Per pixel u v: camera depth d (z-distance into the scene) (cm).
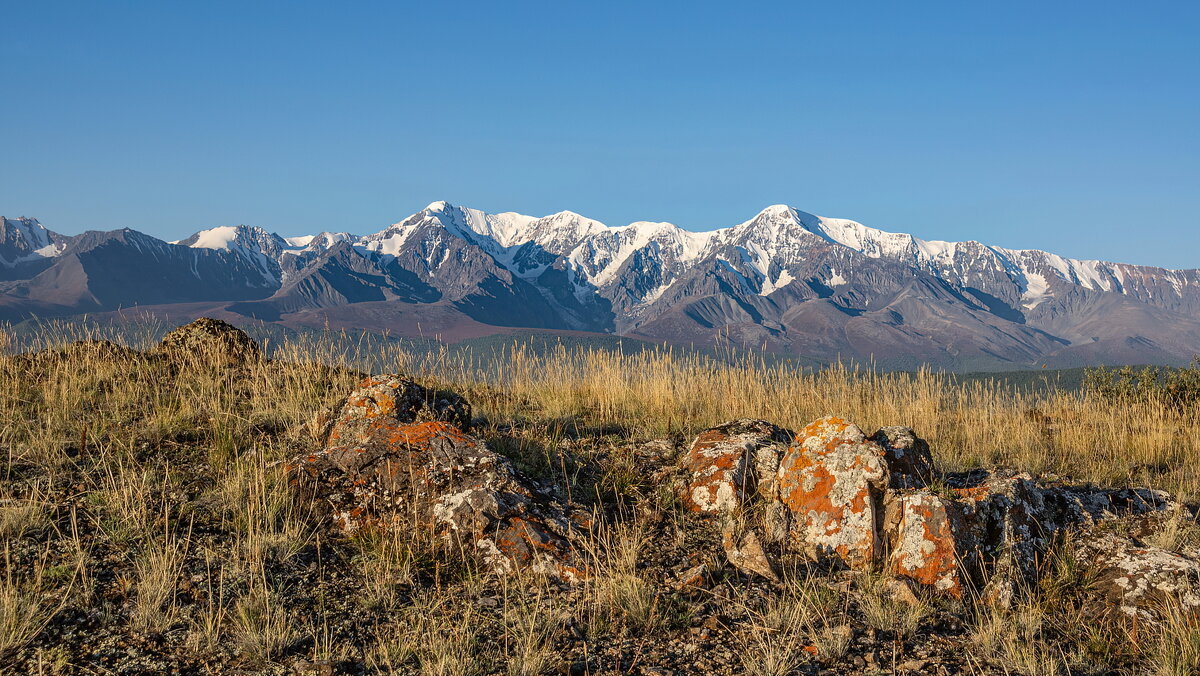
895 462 661
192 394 891
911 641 490
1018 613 531
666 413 1015
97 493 606
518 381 1146
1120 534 616
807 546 595
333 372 1055
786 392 1135
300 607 488
